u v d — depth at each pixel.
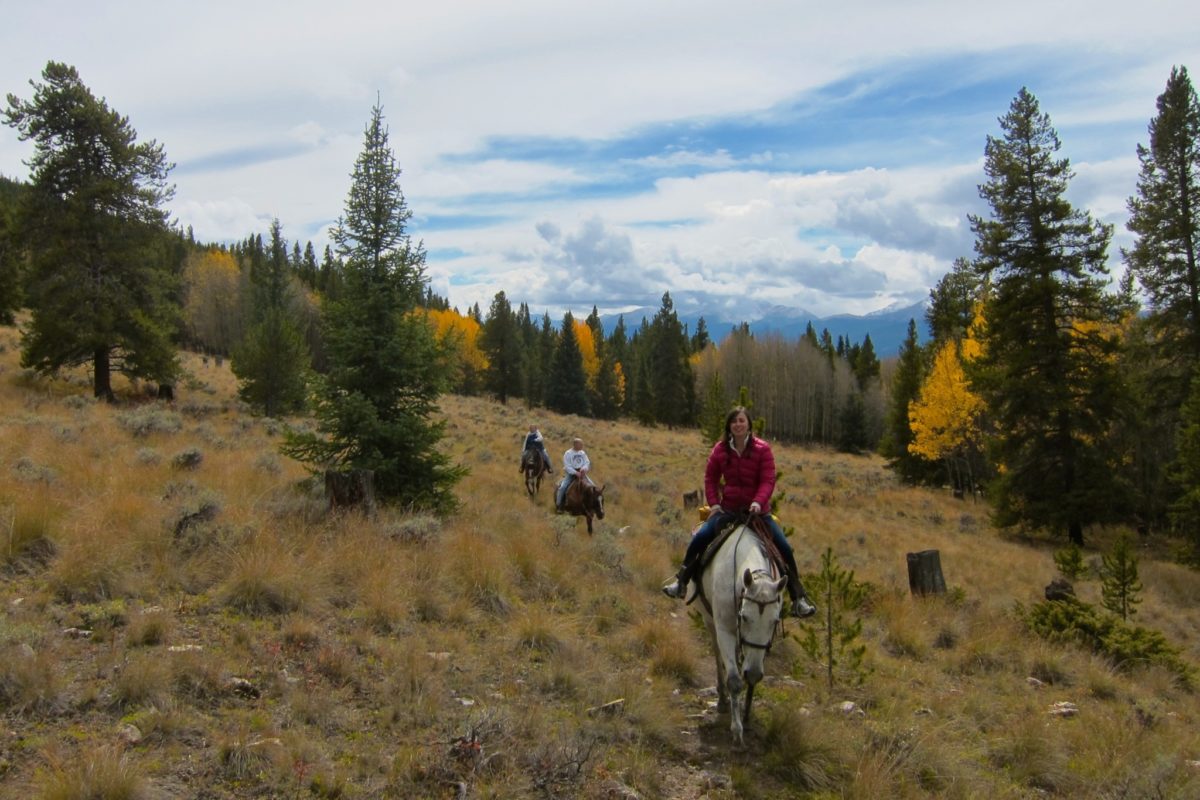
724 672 6.91
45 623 6.43
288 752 4.92
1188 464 24.39
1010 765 6.41
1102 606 14.91
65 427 17.05
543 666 7.41
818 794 5.56
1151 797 5.81
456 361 14.73
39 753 4.59
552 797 4.91
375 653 7.03
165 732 5.05
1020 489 28.17
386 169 14.02
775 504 8.57
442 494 14.16
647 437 57.78
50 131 28.66
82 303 28.27
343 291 14.05
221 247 139.75
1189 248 29.23
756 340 104.38
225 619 7.20
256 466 15.81
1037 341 28.00
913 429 39.50
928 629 10.66
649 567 12.35
